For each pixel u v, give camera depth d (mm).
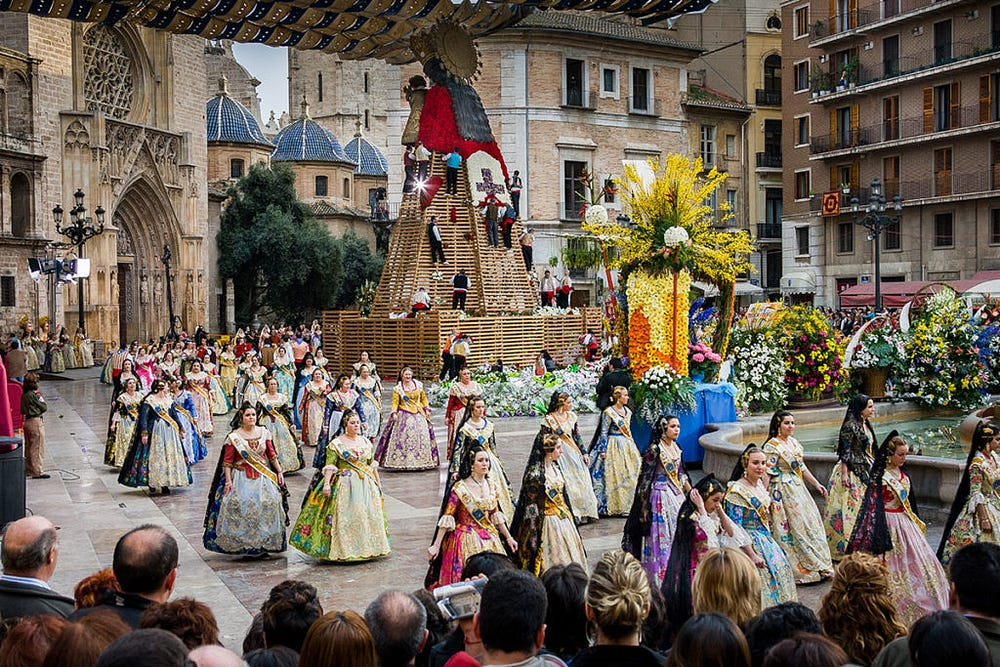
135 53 57625
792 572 9148
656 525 9641
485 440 11492
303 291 67312
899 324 21750
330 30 17859
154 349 37531
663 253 17062
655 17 18297
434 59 36625
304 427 22641
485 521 9242
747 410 19625
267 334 40875
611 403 14031
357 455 11875
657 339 17156
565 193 54562
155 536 5477
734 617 5559
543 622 4523
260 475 11992
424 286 36969
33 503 15547
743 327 20703
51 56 50719
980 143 47219
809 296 57344
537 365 31578
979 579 4910
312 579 11109
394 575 11227
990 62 45969
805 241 57562
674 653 4305
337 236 80562
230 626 9391
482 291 37219
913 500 9328
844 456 10461
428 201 36844
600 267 39969
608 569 4977
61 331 46812
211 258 66375
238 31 17188
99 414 29484
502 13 21438
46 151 50000
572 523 9562
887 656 4652
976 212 47562
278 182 68375
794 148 57750
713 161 62844
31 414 17828
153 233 58656
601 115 55875
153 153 57750
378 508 11953
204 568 11695
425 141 36625
